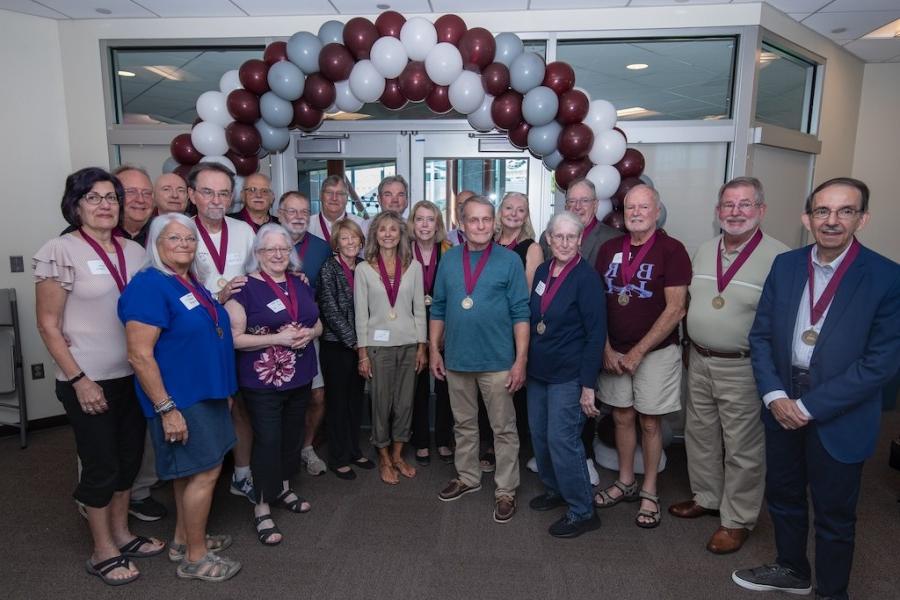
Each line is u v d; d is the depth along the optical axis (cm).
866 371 168
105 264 206
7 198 380
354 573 220
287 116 309
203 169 248
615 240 258
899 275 168
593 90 399
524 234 290
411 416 306
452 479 302
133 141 405
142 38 395
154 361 190
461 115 395
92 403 199
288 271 244
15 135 382
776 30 383
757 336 200
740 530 236
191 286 203
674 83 390
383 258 283
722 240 234
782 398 186
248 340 225
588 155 311
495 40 300
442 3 363
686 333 253
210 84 428
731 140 379
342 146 405
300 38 303
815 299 185
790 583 206
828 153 469
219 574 214
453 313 249
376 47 292
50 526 256
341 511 269
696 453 256
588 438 294
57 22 396
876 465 333
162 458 200
